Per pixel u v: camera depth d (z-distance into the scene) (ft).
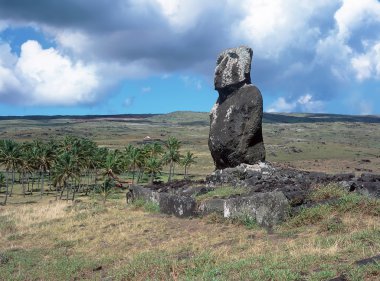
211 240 46.73
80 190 288.51
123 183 298.56
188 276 33.37
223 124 75.56
